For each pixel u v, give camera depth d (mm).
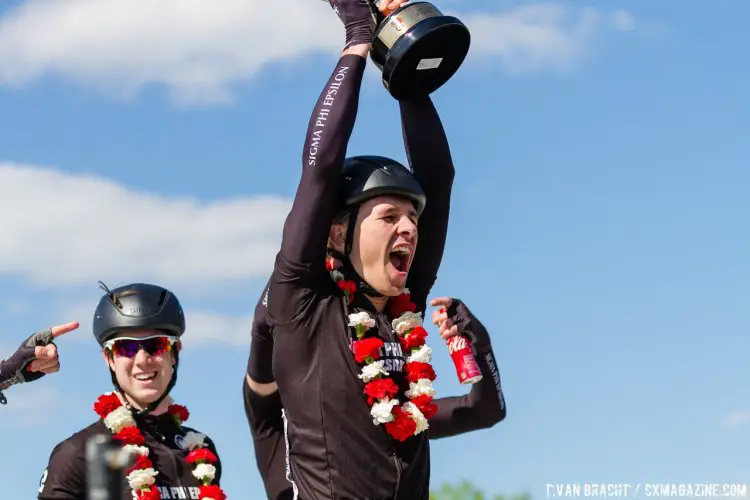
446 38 10820
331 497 10203
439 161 11250
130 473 10945
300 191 10336
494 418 11914
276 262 10477
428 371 10531
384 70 10875
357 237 10609
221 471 11742
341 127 10336
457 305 11367
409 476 10312
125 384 11469
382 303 10875
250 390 11828
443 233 11305
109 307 11516
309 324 10398
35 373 11453
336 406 10273
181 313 11758
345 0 10930
